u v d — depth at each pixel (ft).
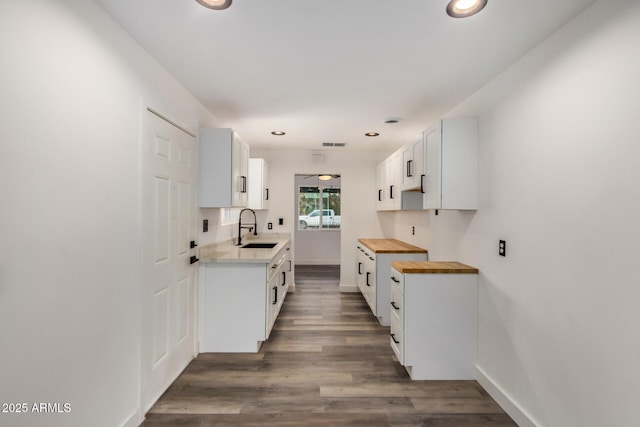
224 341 9.14
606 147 4.31
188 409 6.55
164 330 7.09
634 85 3.92
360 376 7.97
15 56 3.50
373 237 16.53
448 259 9.66
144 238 6.18
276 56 6.27
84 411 4.63
